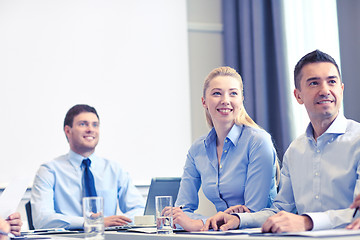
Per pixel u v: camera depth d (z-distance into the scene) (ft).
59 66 12.05
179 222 5.45
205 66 13.61
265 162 6.48
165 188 8.09
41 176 9.26
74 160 9.59
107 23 12.48
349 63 9.36
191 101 13.34
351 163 5.39
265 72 12.34
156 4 12.87
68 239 5.17
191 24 13.53
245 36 12.82
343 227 4.36
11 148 11.51
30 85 11.80
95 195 9.42
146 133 12.45
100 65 12.33
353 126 5.58
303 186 5.82
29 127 11.69
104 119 12.19
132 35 12.62
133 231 5.54
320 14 10.72
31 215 9.14
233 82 6.84
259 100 12.24
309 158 5.79
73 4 12.27
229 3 13.39
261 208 6.37
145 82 12.60
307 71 5.57
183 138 12.73
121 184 9.96
